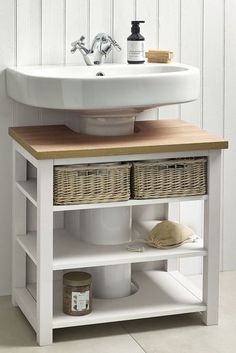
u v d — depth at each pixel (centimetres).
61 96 277
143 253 294
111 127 296
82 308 290
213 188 292
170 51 318
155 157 284
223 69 337
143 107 288
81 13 316
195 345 286
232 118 343
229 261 352
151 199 289
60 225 325
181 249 298
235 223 351
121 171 283
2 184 320
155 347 284
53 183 278
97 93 276
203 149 287
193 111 337
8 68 307
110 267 305
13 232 317
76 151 273
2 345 286
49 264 280
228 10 334
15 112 315
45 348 283
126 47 323
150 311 294
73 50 310
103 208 300
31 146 278
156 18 325
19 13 310
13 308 317
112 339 290
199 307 300
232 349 283
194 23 330
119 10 320
